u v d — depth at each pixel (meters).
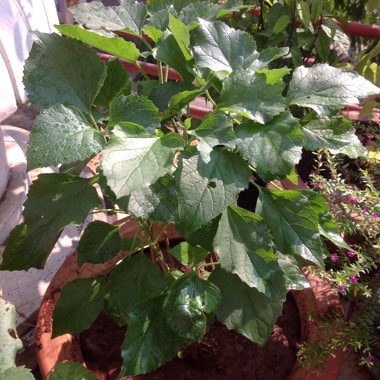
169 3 0.51
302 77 0.41
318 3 0.74
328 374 0.47
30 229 0.40
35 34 0.40
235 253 0.38
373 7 0.84
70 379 0.44
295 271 0.45
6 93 0.53
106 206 0.84
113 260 0.58
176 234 0.61
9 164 0.78
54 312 0.48
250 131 0.36
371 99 0.79
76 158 0.34
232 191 0.35
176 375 0.52
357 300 0.58
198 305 0.39
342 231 0.55
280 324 0.55
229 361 0.52
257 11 0.86
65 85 0.40
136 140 0.34
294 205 0.40
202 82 0.41
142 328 0.42
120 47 0.42
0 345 0.40
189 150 0.36
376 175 0.70
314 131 0.42
